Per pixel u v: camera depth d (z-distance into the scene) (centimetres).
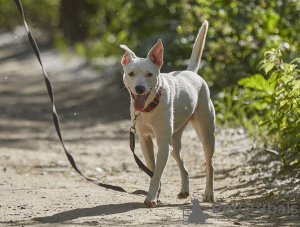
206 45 1688
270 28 1578
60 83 2816
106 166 1217
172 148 767
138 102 723
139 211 713
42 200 784
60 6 3678
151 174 793
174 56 1850
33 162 1250
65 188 897
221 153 1240
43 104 2356
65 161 1276
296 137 859
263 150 1137
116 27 2694
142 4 2358
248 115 1467
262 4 1630
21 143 1566
